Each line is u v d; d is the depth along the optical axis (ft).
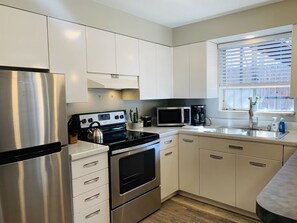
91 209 6.68
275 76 9.56
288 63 9.18
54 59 6.68
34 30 6.23
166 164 9.41
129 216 7.80
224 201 8.77
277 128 9.00
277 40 9.32
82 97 7.43
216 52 10.86
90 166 6.59
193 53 10.49
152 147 8.59
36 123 5.24
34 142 5.22
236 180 8.39
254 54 10.03
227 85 10.93
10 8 5.77
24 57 6.05
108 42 8.21
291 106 9.34
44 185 5.47
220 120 11.00
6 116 4.75
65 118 5.86
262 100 10.07
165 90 10.89
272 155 7.52
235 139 8.28
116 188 7.31
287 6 7.93
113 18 8.36
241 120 10.34
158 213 8.78
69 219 6.07
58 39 6.77
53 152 5.63
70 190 6.09
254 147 7.88
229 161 8.51
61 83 5.73
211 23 9.80
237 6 8.43
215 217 8.42
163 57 10.71
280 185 3.42
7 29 5.73
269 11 8.30
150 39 9.93
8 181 4.87
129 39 9.01
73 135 7.36
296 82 7.94
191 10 8.74
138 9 8.56
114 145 7.18
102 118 9.16
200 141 9.25
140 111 11.23
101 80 7.97
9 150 4.83
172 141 9.68
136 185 8.01
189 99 12.09
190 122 10.94
